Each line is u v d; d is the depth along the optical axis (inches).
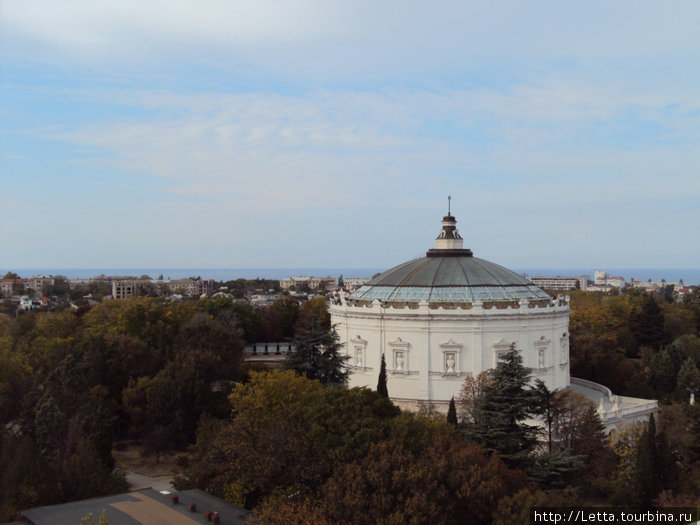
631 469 2714.1
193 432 3464.6
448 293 3855.8
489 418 2628.0
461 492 2130.9
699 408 3526.1
